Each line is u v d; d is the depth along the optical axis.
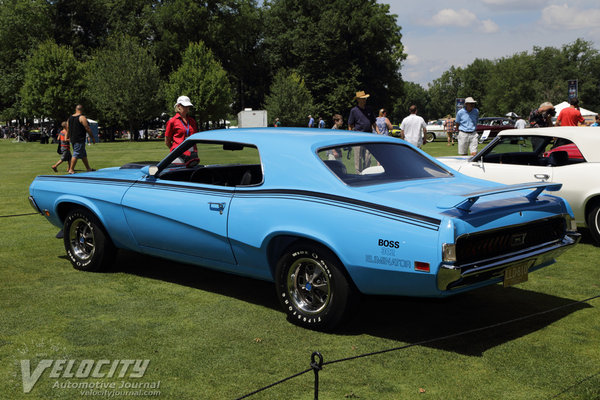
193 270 5.79
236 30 64.75
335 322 3.96
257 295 4.95
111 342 3.85
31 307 4.57
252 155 4.47
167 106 56.94
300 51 64.00
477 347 3.77
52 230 7.84
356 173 4.20
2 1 63.94
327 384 3.23
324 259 3.91
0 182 13.93
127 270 5.75
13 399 3.07
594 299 4.83
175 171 5.13
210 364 3.51
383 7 65.62
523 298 4.87
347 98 62.72
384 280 3.68
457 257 3.46
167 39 61.00
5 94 61.28
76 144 14.11
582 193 6.53
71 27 62.53
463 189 4.11
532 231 3.99
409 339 3.93
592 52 107.56
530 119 15.07
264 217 4.17
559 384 3.21
